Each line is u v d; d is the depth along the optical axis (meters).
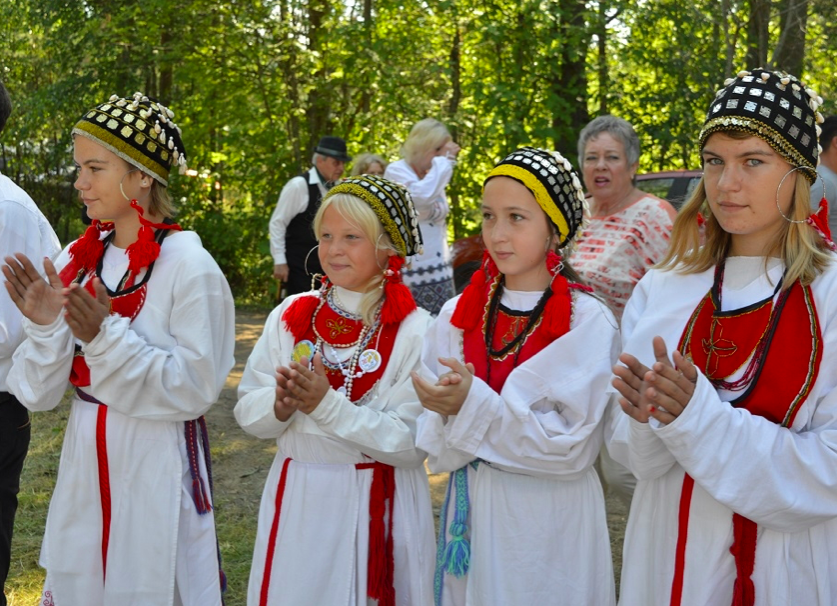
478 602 2.34
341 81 12.15
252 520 4.27
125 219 2.71
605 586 2.40
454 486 2.45
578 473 2.32
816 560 1.96
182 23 12.22
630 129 3.59
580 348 2.32
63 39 14.28
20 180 15.73
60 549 2.65
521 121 9.95
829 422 1.92
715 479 1.86
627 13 9.89
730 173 1.95
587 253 3.58
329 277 2.66
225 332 2.74
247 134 12.23
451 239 11.95
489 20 10.01
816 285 1.95
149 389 2.55
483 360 2.42
